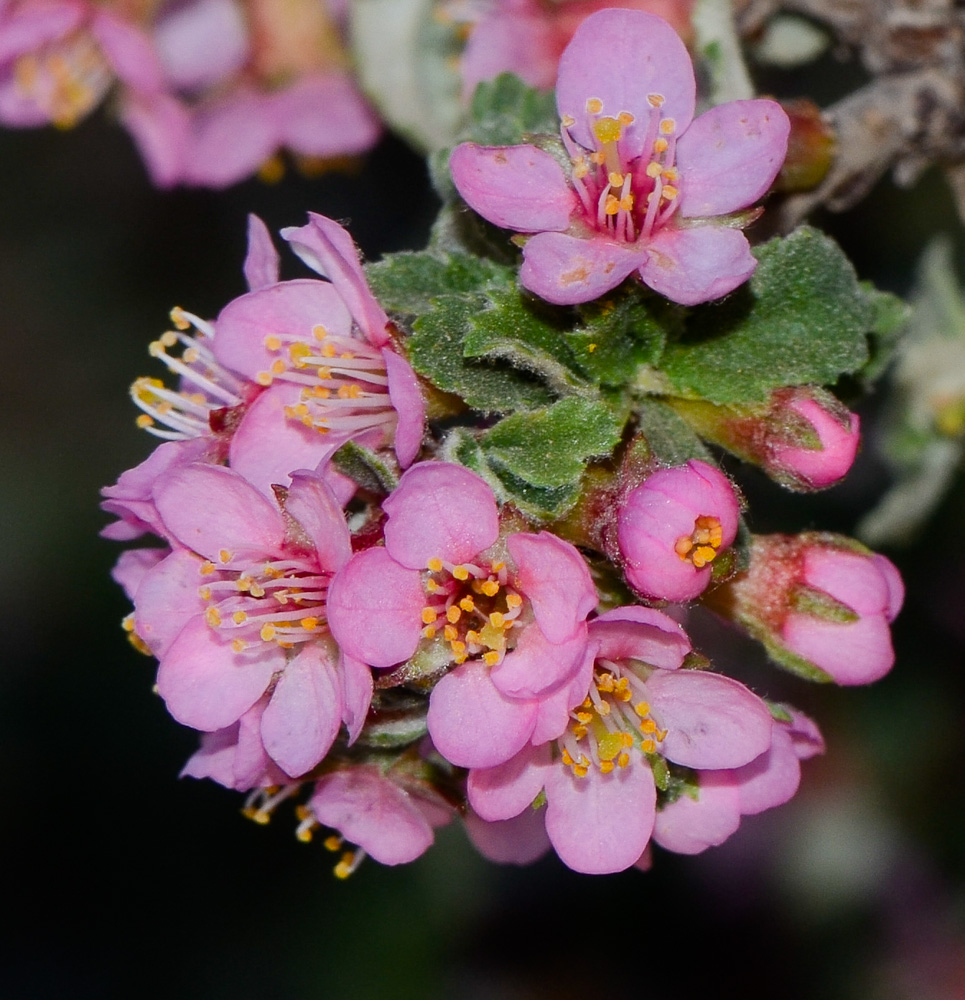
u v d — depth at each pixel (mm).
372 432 133
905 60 156
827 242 134
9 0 173
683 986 217
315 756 129
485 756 126
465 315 132
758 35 162
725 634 185
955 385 171
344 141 178
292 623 132
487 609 129
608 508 130
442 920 216
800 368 133
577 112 134
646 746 130
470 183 132
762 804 134
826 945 216
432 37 167
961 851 207
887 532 176
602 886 222
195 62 177
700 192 133
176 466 131
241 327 134
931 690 203
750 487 189
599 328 131
